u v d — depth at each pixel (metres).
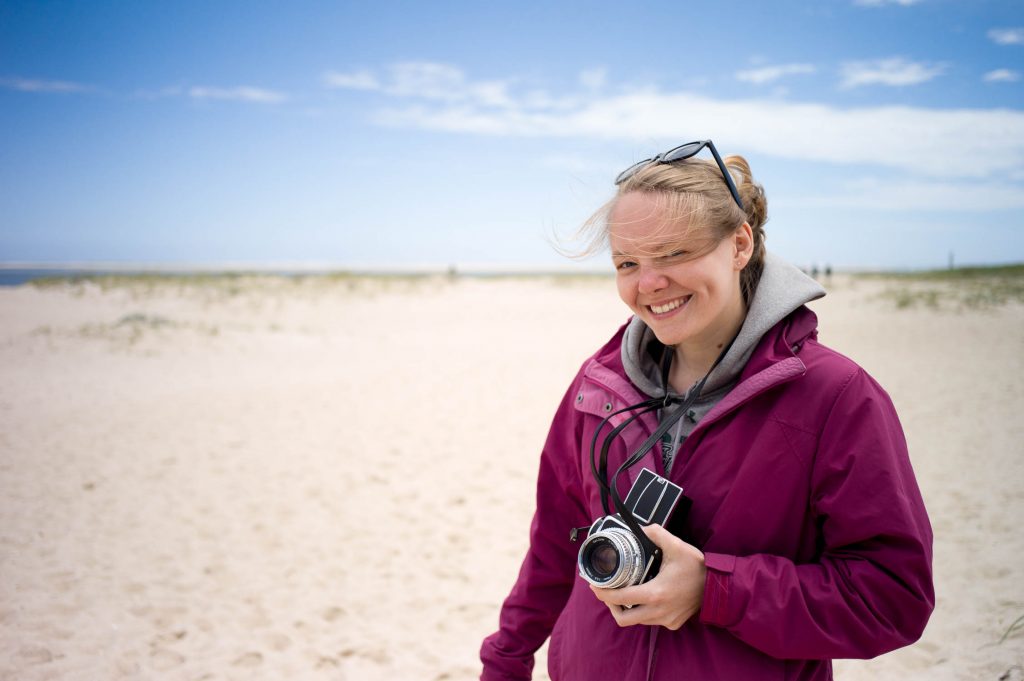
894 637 0.99
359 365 12.11
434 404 8.66
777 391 1.08
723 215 1.07
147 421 7.72
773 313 1.10
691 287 1.08
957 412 7.45
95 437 7.05
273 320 20.62
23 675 3.11
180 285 27.28
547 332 18.00
